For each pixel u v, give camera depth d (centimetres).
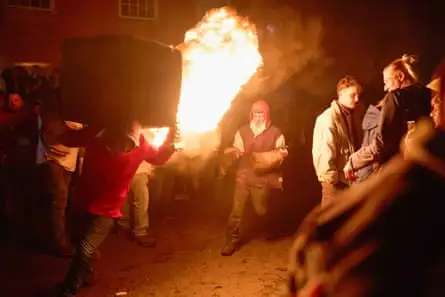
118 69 381
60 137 474
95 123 402
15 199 713
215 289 544
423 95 465
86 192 477
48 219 642
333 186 520
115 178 471
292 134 1040
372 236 133
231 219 649
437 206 131
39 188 650
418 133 146
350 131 529
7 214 714
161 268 604
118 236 718
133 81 382
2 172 685
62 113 397
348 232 138
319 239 146
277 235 730
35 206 721
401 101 461
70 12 1338
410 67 487
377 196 138
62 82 394
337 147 517
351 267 133
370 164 479
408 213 131
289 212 849
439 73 151
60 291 479
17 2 1287
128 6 1407
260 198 642
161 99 386
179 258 638
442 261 129
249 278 573
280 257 640
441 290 127
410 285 128
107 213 475
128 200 698
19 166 649
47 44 1318
